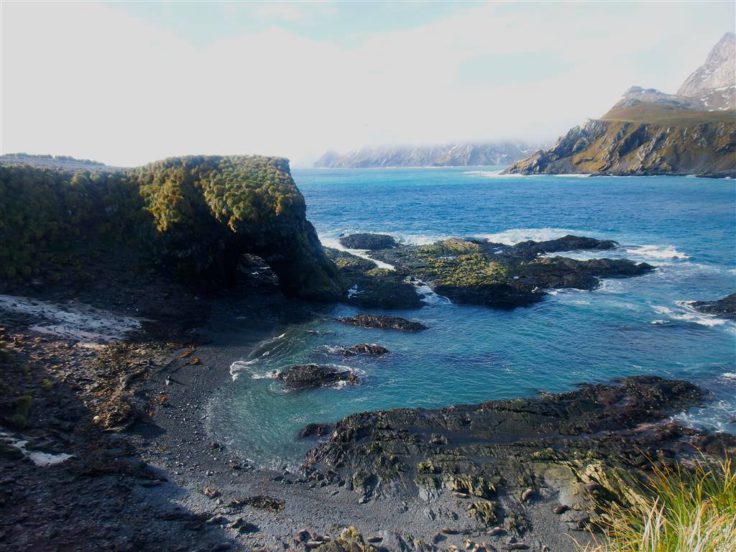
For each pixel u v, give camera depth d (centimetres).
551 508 1964
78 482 1947
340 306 4503
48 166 5319
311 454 2350
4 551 1502
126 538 1673
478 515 1938
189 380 3028
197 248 4450
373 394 2919
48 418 2380
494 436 2447
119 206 4688
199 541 1728
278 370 3181
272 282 5069
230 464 2277
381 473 2195
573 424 2530
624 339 3669
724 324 3900
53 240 4203
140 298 4053
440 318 4188
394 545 1791
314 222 9200
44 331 3250
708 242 6875
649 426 2534
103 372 2938
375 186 18888
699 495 670
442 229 8381
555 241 6750
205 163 5147
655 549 621
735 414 2642
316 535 1803
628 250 6525
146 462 2214
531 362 3322
